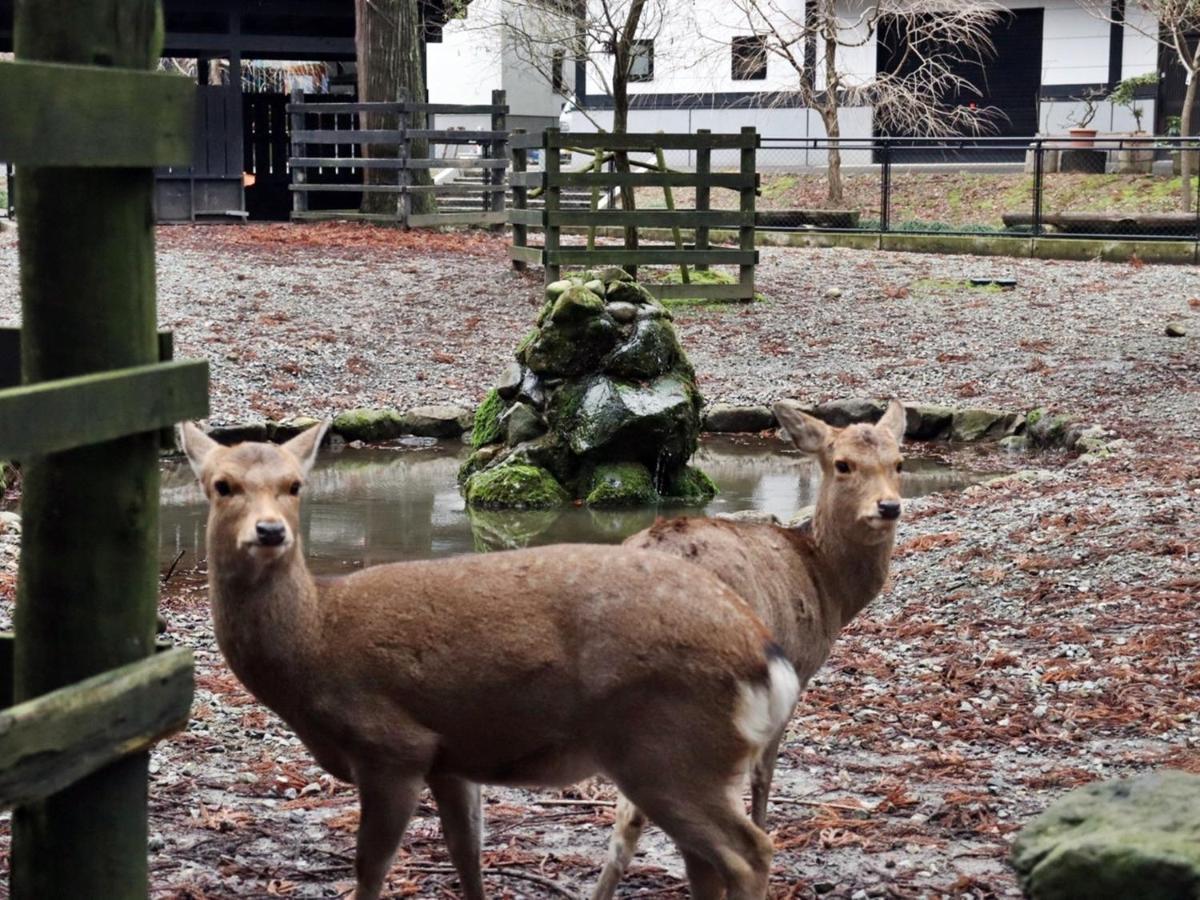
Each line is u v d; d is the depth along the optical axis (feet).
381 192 80.59
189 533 35.40
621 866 14.76
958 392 49.80
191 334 53.31
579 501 40.45
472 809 13.87
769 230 81.92
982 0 101.55
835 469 16.96
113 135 10.37
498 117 81.15
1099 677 23.07
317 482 42.04
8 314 52.42
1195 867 13.48
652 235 84.94
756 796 15.74
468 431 48.24
